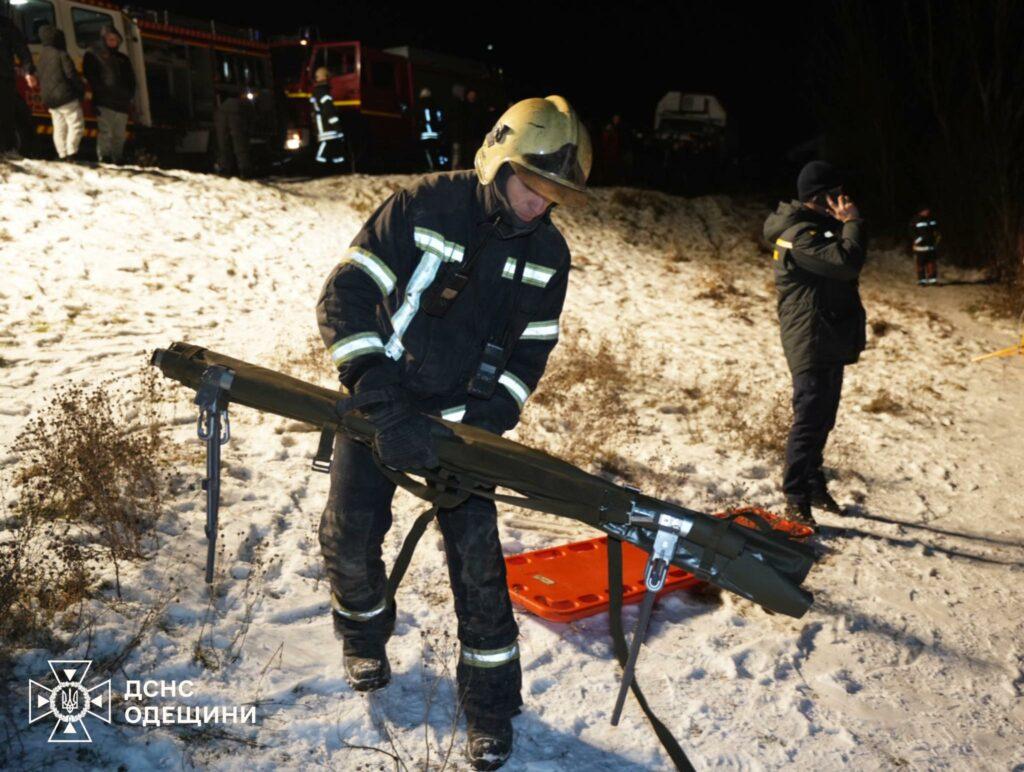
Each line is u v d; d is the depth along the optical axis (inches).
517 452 88.3
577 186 88.0
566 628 137.9
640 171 820.0
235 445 188.9
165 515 149.9
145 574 131.2
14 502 146.1
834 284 178.9
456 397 100.4
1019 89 568.1
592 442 222.5
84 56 449.4
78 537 137.9
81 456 150.4
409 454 85.8
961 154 598.9
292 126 668.1
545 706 117.6
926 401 310.7
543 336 103.0
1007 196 569.6
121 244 350.6
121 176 422.0
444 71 764.6
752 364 334.3
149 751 98.4
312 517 163.0
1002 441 274.7
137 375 221.6
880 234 660.1
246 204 436.5
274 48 693.9
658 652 135.0
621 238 544.1
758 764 111.3
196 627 122.7
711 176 840.9
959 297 526.0
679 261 523.5
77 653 111.0
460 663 105.6
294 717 108.2
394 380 89.0
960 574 180.5
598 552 164.1
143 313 287.6
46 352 233.8
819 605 157.9
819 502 204.4
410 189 93.7
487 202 92.8
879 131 658.2
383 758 103.5
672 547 85.5
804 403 184.4
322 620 131.4
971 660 146.9
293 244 405.4
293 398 90.4
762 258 560.7
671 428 248.4
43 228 345.4
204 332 277.0
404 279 93.9
